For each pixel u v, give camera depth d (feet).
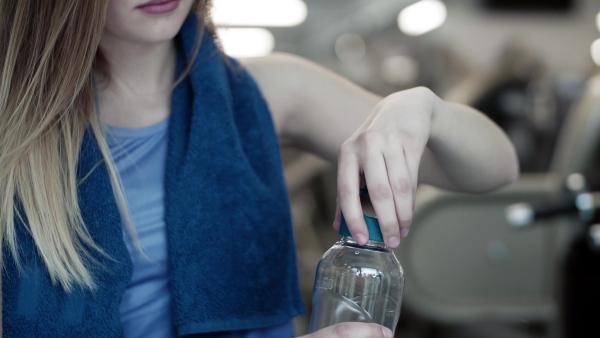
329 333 2.76
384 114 3.04
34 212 3.20
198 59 3.59
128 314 3.39
